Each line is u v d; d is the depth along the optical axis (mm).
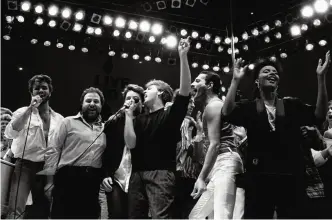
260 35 7059
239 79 2893
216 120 3156
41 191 4113
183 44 2988
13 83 7000
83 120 3566
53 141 3492
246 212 2754
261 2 6949
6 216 3670
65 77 7246
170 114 2926
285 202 2703
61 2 6520
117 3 6836
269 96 2996
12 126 3725
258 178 2734
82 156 3357
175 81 7621
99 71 7383
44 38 6703
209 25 7223
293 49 6848
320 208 2729
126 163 3623
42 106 4383
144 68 7543
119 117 3492
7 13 6406
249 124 2838
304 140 3139
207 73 3592
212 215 3434
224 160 3137
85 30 6824
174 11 7160
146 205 2811
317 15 6395
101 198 3883
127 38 6863
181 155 3988
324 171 3367
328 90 6531
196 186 3004
